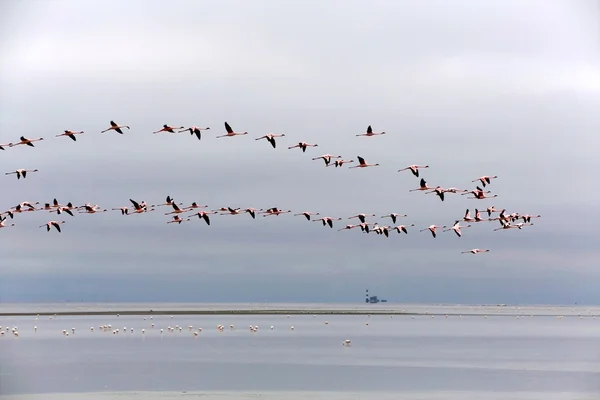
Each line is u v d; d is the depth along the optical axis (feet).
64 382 377.30
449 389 357.00
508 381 380.37
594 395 342.64
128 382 377.09
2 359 474.49
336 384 370.53
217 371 416.67
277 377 393.29
